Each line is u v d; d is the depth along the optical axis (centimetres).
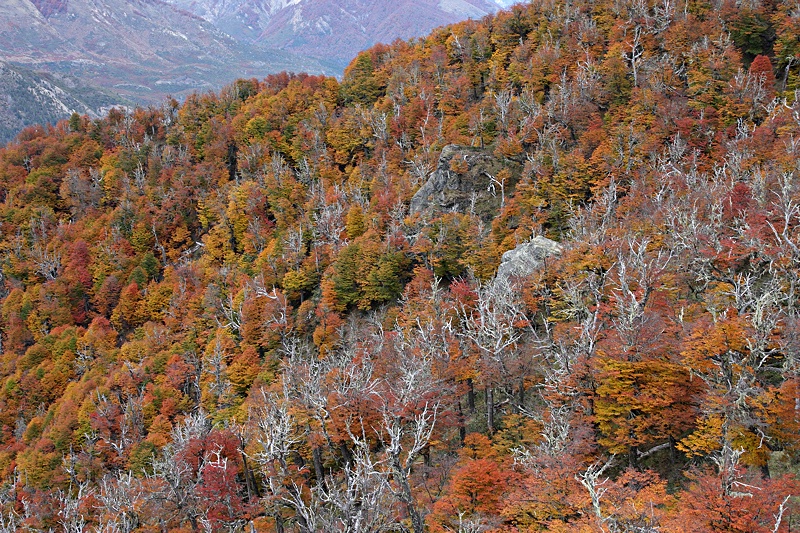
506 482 4444
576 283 6288
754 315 4200
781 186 6047
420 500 4812
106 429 8662
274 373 8462
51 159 17638
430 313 7031
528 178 9238
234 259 12694
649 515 3347
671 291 5638
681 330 4725
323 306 9031
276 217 12631
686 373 4522
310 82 17775
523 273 7238
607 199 7831
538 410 5628
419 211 10288
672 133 9150
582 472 4378
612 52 11631
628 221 7212
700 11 12250
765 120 8581
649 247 6600
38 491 7938
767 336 4194
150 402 8994
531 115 10950
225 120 17362
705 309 5281
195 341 10588
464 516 4334
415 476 5234
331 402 5934
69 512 6988
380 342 7256
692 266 5947
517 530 3894
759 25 11250
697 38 11206
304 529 4516
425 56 15812
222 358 9038
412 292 8362
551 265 6962
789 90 9812
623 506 3503
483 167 10312
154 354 10656
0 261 14738
